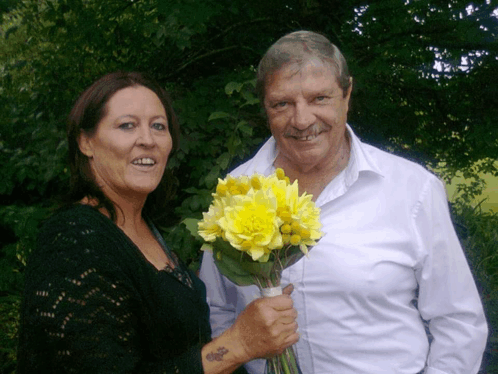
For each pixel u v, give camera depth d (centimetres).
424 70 499
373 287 167
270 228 133
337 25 456
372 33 471
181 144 346
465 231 485
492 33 454
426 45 480
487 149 530
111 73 146
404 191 173
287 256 144
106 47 465
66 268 121
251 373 183
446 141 545
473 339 171
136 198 149
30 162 487
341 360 171
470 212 588
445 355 173
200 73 480
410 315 173
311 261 171
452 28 461
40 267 123
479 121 504
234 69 449
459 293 172
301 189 192
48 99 449
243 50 470
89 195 142
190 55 476
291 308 137
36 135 443
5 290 488
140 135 140
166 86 454
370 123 480
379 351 169
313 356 173
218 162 320
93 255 124
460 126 527
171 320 137
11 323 440
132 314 127
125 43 467
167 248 161
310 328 172
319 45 173
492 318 350
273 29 466
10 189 498
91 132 141
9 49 494
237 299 189
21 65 482
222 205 142
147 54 474
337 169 187
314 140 175
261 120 374
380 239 170
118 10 450
